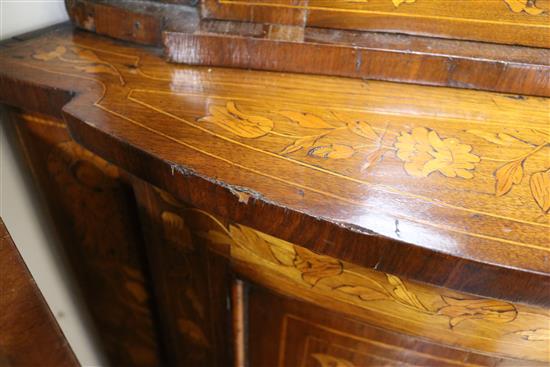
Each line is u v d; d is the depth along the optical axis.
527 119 0.46
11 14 0.58
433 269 0.32
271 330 0.56
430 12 0.51
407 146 0.41
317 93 0.49
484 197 0.36
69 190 0.62
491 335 0.42
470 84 0.51
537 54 0.50
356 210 0.34
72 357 0.46
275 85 0.50
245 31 0.52
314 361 0.56
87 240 0.69
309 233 0.34
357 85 0.51
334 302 0.46
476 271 0.31
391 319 0.45
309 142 0.41
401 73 0.51
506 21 0.50
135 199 0.58
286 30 0.53
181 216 0.50
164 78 0.50
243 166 0.38
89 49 0.56
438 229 0.33
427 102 0.48
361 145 0.41
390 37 0.52
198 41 0.51
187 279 0.59
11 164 0.65
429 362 0.48
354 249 0.34
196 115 0.44
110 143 0.41
